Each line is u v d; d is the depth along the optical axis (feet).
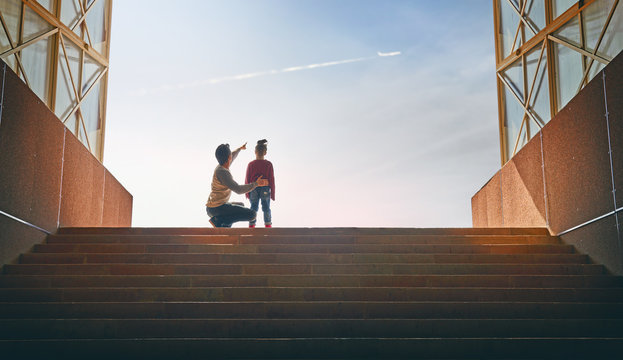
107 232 25.55
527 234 26.81
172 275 20.66
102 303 18.54
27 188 23.22
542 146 28.71
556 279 20.77
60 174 27.14
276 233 24.62
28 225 23.17
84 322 17.54
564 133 26.11
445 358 16.98
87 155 31.40
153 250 22.81
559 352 16.93
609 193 21.94
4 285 19.67
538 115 31.81
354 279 20.42
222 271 21.18
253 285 20.26
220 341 16.93
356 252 23.04
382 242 24.23
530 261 22.93
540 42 31.68
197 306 18.70
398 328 17.97
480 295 19.70
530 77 32.91
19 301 19.01
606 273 21.97
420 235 25.20
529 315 18.89
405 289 19.70
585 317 18.80
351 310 18.81
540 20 31.78
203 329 17.80
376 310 18.86
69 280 19.97
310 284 20.33
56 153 26.61
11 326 17.30
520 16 34.17
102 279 20.08
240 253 22.49
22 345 16.48
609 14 24.82
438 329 17.97
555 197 26.96
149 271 21.17
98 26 36.24
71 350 16.62
